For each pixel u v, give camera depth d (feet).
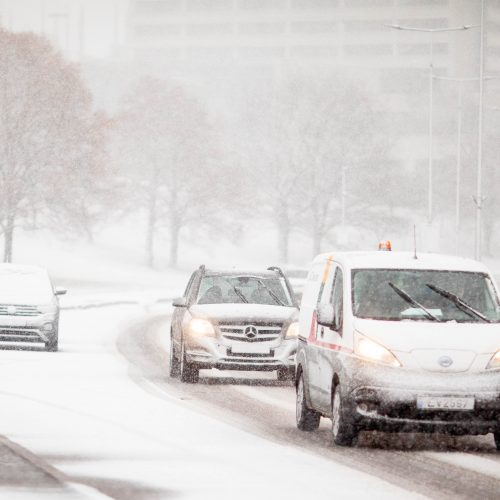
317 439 101.14
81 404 119.96
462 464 88.12
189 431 101.45
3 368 160.04
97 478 76.38
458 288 103.09
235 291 156.15
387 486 76.23
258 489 73.05
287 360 149.69
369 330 96.32
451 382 93.97
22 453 86.17
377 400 94.07
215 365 148.25
